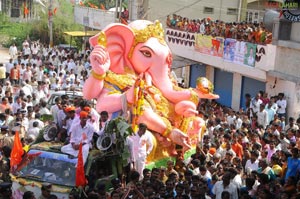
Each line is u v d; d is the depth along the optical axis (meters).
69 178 11.51
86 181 11.43
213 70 26.23
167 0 31.88
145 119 14.52
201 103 21.16
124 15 32.97
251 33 20.78
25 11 49.81
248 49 20.94
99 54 14.68
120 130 12.05
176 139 14.62
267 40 19.98
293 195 10.23
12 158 11.87
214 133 15.84
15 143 11.88
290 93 19.23
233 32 22.28
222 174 11.73
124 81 15.28
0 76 25.72
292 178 11.09
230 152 13.49
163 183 10.93
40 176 11.59
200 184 10.66
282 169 12.41
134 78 15.69
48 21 42.91
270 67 19.66
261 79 21.03
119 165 12.34
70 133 12.05
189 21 26.48
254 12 31.89
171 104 15.74
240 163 12.88
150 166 14.00
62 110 13.09
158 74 15.78
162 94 15.70
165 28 29.22
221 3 32.16
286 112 19.39
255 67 20.53
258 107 18.80
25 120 15.74
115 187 11.09
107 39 15.62
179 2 31.97
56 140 12.59
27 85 21.19
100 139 12.04
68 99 17.00
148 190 10.23
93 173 11.77
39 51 35.84
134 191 10.42
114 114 14.88
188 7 32.06
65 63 29.28
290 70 18.47
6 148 12.85
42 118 15.92
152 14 31.84
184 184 10.58
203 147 14.45
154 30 16.16
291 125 16.14
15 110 17.98
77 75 28.45
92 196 9.94
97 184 11.32
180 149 15.08
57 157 11.79
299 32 17.95
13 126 14.92
